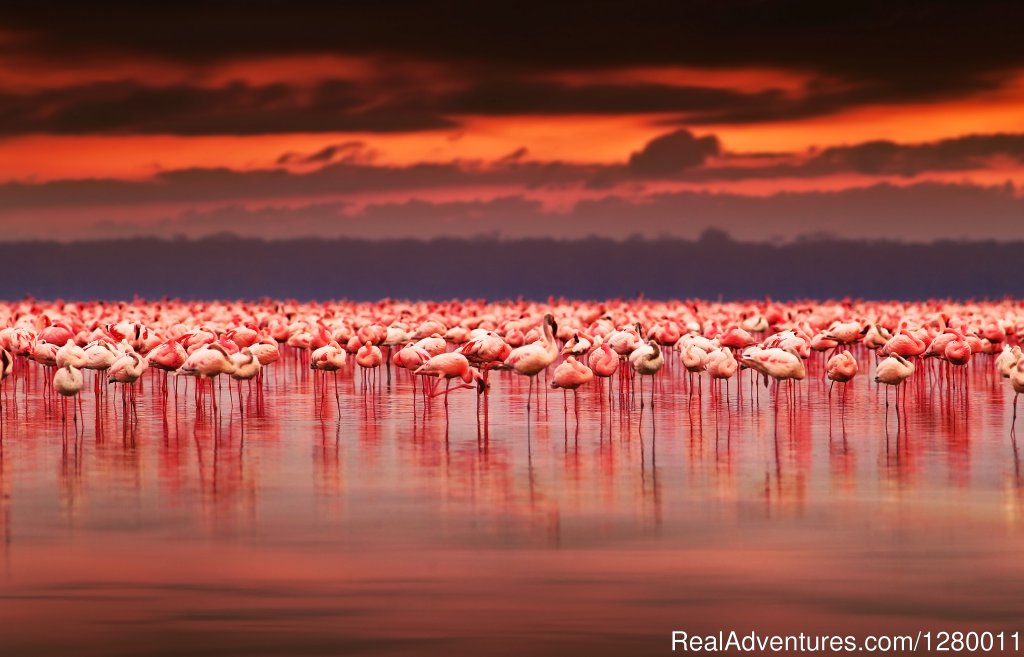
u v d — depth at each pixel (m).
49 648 29.11
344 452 55.28
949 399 77.31
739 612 31.39
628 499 44.16
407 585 33.56
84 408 73.88
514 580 33.94
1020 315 145.00
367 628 30.34
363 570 34.97
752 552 36.59
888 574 34.31
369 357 78.31
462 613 31.33
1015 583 33.50
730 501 43.69
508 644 29.30
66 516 41.66
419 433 61.75
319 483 47.50
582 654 28.70
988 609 31.58
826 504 43.06
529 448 56.34
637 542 37.81
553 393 82.94
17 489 46.31
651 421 66.38
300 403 76.75
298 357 121.81
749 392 83.12
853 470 49.84
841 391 83.00
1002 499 43.75
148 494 45.38
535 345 65.06
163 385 76.38
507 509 42.59
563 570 34.88
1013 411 68.56
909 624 30.59
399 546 37.53
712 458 53.12
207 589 33.31
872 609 31.59
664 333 91.19
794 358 64.88
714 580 33.84
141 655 28.70
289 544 37.78
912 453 54.25
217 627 30.45
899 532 38.88
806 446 56.47
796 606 31.83
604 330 99.38
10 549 37.31
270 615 31.27
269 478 48.59
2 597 32.69
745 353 66.00
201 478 48.59
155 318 132.75
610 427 63.88
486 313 152.62
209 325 102.31
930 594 32.66
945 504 42.94
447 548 37.28
